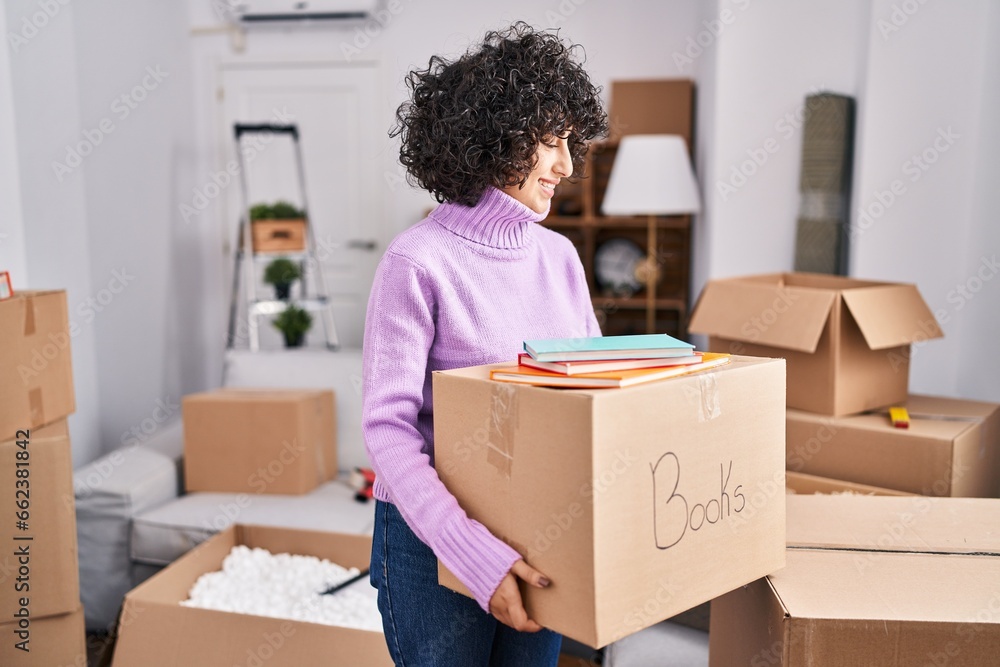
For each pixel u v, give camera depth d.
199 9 4.42
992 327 2.25
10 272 2.55
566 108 1.09
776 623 1.03
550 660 1.23
